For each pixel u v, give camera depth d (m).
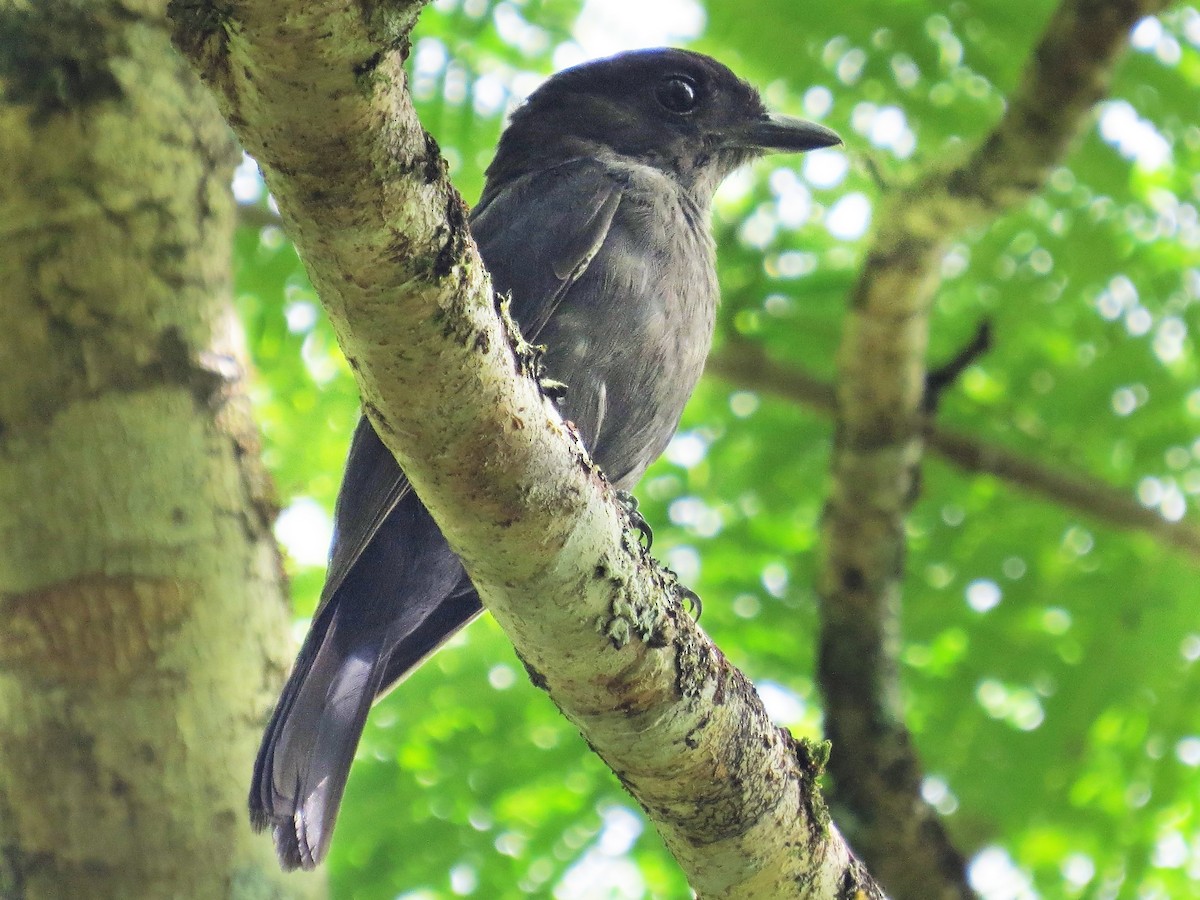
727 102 11.55
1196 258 11.90
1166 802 11.40
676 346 9.61
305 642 8.27
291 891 8.12
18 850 7.98
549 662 6.38
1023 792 11.48
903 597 12.13
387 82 4.71
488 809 11.39
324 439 12.34
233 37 4.52
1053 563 12.07
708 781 6.57
